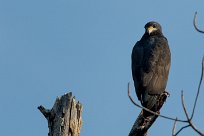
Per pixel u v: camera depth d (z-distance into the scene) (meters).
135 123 9.82
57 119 10.90
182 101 6.02
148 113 9.59
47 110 11.05
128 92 6.46
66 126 10.80
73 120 10.87
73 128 10.82
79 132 10.91
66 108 10.91
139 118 9.77
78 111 10.97
